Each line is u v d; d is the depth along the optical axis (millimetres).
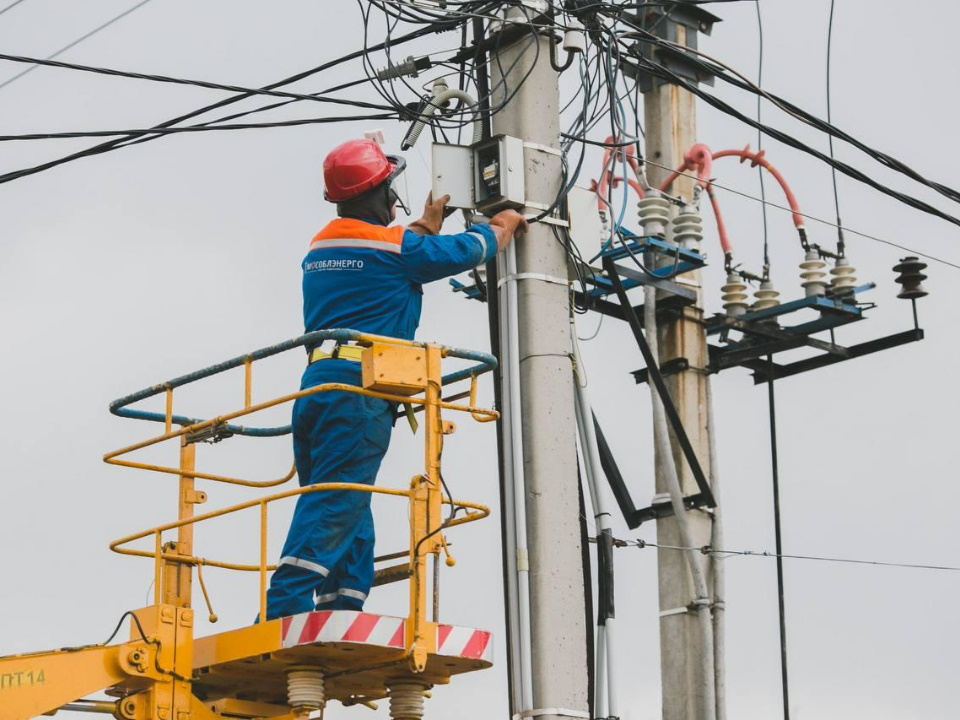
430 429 16797
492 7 20906
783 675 25859
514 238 20250
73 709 17266
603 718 20109
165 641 16797
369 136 19016
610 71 21938
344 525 17094
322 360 17578
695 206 25609
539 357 20000
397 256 18016
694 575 23812
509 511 19578
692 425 24984
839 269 26953
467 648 16531
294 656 16250
